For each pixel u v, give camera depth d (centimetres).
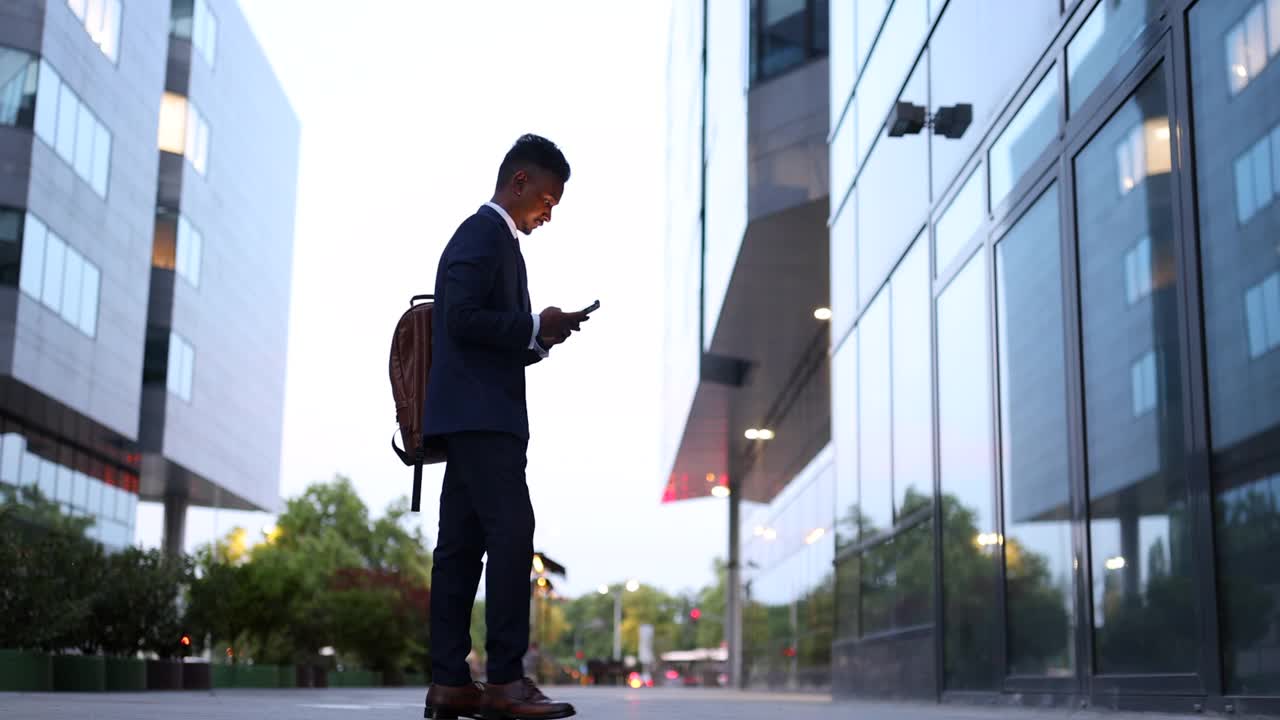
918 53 1232
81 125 3650
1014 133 914
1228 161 577
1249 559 551
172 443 4556
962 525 1043
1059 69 813
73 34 3588
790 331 2570
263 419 5788
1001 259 941
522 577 395
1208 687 586
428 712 407
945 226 1116
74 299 3597
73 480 4159
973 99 1028
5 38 3356
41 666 1449
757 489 3975
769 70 1962
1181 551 620
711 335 2628
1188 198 615
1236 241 567
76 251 3609
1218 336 586
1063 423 798
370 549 5872
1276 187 529
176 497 5406
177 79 4709
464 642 411
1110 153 721
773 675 3509
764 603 3775
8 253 3269
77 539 2178
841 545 1622
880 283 1402
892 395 1334
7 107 3331
